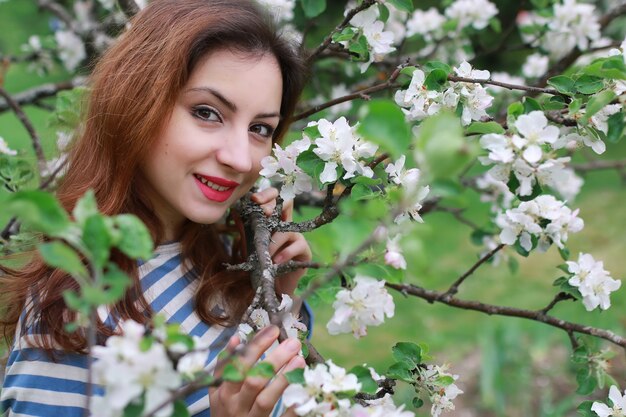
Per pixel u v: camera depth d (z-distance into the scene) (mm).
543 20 2391
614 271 4848
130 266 1435
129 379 854
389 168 1279
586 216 5832
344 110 2385
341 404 994
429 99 1366
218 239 1689
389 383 1250
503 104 2465
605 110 1290
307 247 1674
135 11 2014
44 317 1386
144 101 1438
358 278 1143
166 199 1491
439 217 6070
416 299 4824
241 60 1438
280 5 1834
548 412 3221
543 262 5191
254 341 1100
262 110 1463
